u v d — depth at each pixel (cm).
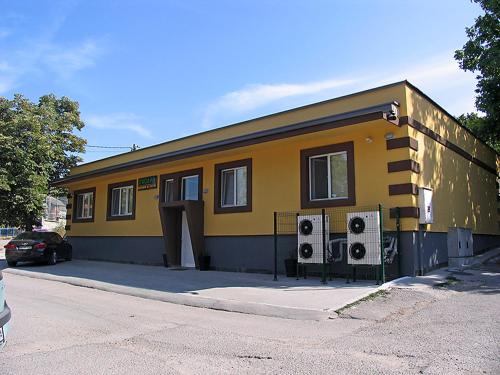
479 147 1795
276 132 1277
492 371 485
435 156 1314
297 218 1238
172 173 1775
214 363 536
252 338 655
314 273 1273
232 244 1506
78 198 2355
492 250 1811
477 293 938
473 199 1658
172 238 1719
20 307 912
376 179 1178
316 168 1324
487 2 1650
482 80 1759
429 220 1162
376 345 603
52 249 1886
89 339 652
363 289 993
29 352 584
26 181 2609
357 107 1235
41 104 3169
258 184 1452
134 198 1947
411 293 937
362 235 1094
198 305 939
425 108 1277
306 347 603
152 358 556
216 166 1594
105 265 1827
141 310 888
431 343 601
